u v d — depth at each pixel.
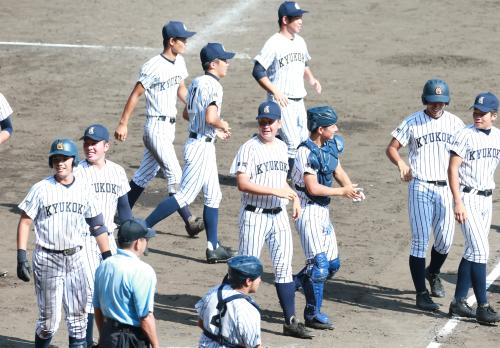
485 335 34.03
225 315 25.36
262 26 84.19
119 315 26.53
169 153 43.44
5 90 67.19
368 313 35.88
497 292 37.56
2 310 35.62
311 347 32.91
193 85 40.72
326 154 34.00
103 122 60.94
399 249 42.03
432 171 35.75
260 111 33.25
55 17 86.38
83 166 33.00
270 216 33.53
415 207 35.84
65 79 69.88
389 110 63.22
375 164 53.12
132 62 74.25
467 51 77.06
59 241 30.08
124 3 91.31
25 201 30.11
